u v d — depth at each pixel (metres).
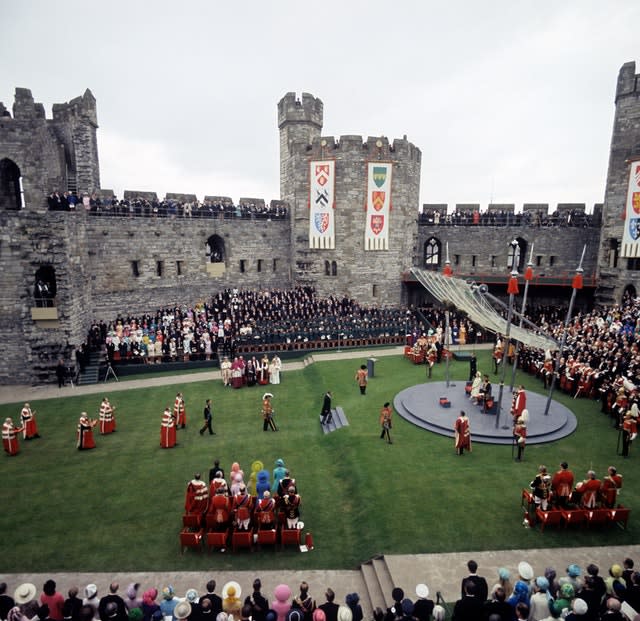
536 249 45.34
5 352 30.42
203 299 42.44
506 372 30.16
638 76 36.00
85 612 8.13
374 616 9.02
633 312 31.59
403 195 43.91
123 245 37.25
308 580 12.27
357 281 43.97
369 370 29.97
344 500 16.25
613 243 39.22
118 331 33.22
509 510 14.55
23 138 33.09
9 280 29.78
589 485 13.54
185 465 19.14
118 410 25.55
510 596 9.42
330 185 42.56
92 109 38.28
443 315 41.81
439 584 11.36
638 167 36.06
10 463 19.47
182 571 12.80
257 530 13.99
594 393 24.36
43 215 29.14
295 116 45.03
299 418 24.23
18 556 13.49
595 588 8.58
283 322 37.19
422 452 18.70
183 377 31.53
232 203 44.19
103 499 16.59
